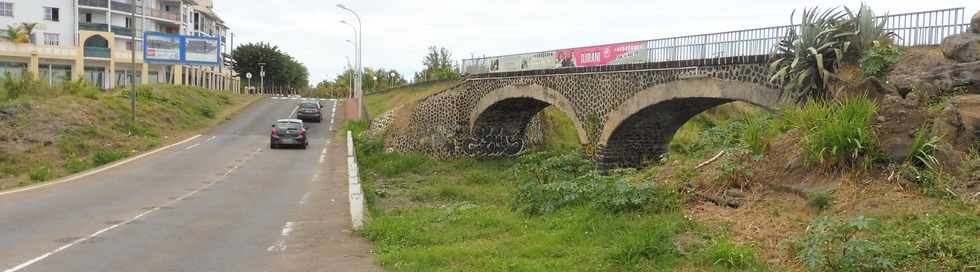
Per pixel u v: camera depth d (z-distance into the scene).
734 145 12.02
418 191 23.64
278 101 67.19
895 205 8.16
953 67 11.03
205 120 46.41
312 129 45.12
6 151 29.34
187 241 11.44
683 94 20.42
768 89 16.95
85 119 35.00
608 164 25.06
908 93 10.98
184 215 14.70
